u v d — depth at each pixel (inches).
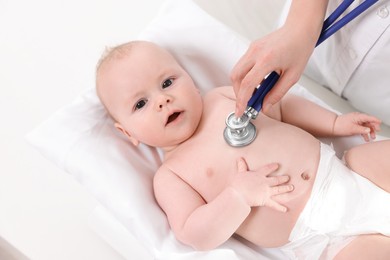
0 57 58.4
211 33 47.0
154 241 37.3
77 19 60.7
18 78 56.0
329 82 47.7
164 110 38.2
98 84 40.9
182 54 47.0
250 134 37.8
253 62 32.1
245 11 57.2
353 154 38.3
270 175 36.5
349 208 34.9
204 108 42.3
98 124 42.0
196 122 40.0
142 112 38.9
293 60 31.9
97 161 39.5
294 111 43.1
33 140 40.6
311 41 32.4
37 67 56.7
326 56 44.7
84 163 39.4
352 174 36.8
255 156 37.4
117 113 40.3
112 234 42.2
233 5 57.5
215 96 42.8
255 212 36.4
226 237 35.3
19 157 49.3
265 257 39.1
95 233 43.4
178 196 37.8
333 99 49.9
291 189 34.9
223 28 47.2
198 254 36.8
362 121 40.7
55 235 43.9
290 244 37.3
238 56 46.7
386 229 34.1
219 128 39.9
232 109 40.7
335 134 42.4
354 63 41.4
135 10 60.4
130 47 40.8
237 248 37.8
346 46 41.1
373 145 37.4
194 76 47.6
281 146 37.7
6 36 60.5
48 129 40.8
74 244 43.3
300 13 32.7
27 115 52.5
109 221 42.4
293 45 31.6
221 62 47.1
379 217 34.6
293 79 32.8
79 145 40.1
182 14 47.6
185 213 36.8
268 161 37.1
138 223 37.7
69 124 41.0
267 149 37.6
